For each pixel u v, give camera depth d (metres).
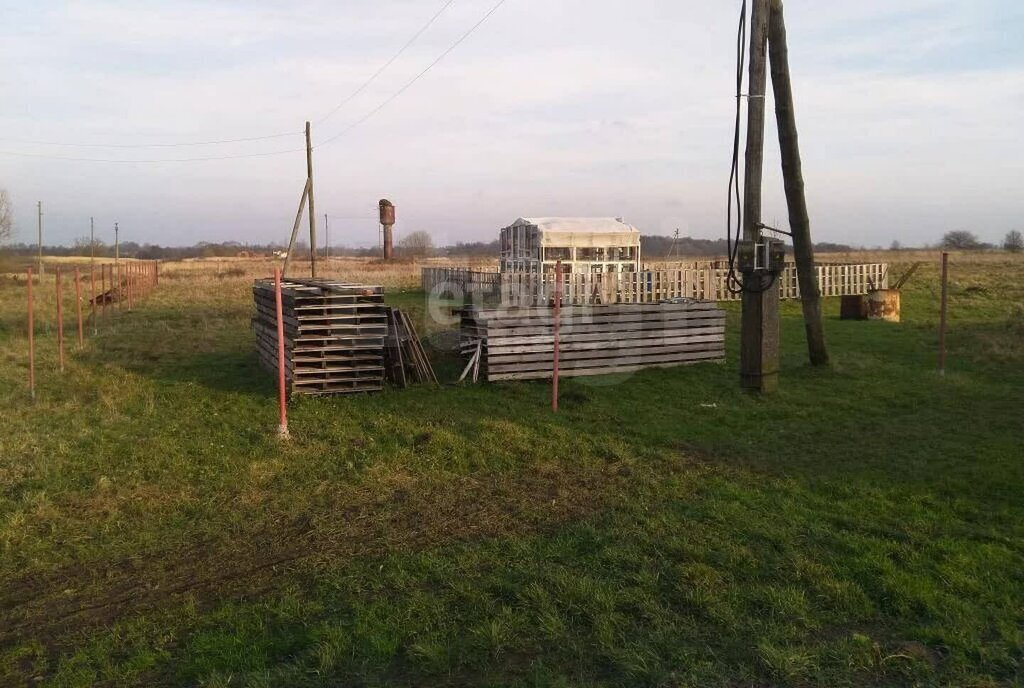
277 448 8.93
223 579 5.52
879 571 5.21
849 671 4.02
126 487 7.64
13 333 20.44
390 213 55.91
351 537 6.27
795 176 12.67
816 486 7.28
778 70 12.25
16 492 7.51
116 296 30.05
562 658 4.20
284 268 30.31
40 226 44.88
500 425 9.68
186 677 4.17
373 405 11.13
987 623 4.49
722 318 14.30
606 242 29.84
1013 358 13.98
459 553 5.77
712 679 3.94
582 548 5.82
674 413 10.48
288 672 4.11
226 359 16.03
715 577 5.15
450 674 4.07
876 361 14.05
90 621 4.93
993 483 7.16
